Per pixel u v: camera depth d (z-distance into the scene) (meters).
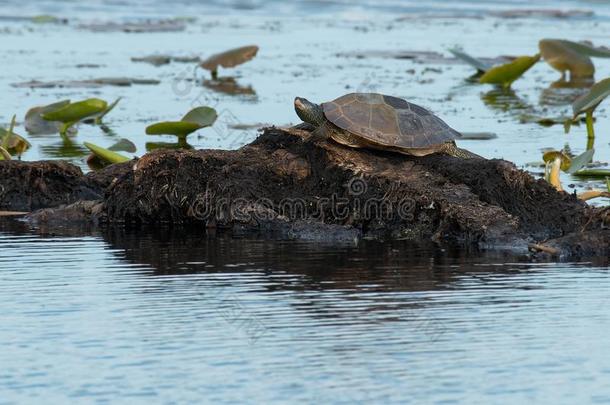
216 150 42.38
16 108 64.94
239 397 23.98
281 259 35.88
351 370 25.50
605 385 24.69
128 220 41.94
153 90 73.25
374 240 38.91
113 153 49.50
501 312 29.77
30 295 31.47
